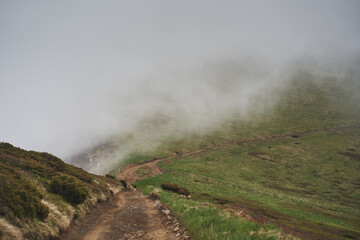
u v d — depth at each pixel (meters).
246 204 44.03
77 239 9.59
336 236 27.09
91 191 18.55
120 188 41.66
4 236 6.34
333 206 67.75
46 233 8.04
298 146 152.50
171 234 10.72
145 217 15.64
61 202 11.59
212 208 13.20
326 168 121.50
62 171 20.62
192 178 82.31
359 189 95.50
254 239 7.91
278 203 58.09
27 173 13.05
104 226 11.98
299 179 106.31
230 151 146.12
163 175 82.31
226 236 8.02
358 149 144.75
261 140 166.00
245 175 106.50
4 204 7.36
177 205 15.98
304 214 46.25
